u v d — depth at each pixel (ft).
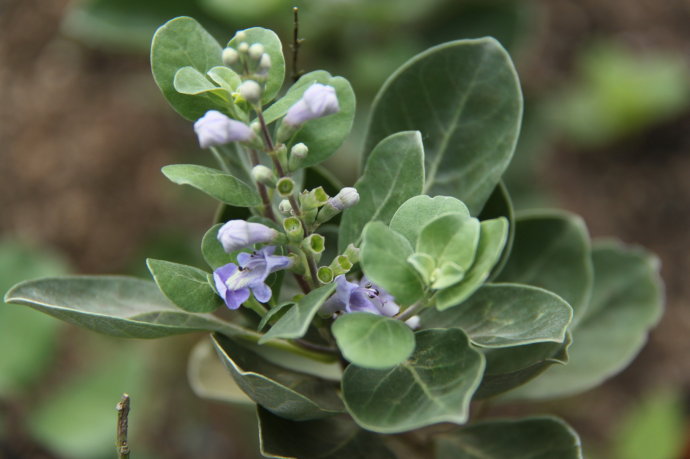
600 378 1.58
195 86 1.28
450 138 1.42
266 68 1.27
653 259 1.64
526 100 2.29
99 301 1.38
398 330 1.23
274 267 1.28
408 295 1.23
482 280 1.22
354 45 2.13
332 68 2.11
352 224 1.33
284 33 2.03
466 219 1.23
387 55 2.08
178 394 2.41
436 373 1.26
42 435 2.09
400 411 1.25
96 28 1.95
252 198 1.29
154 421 2.38
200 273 1.30
